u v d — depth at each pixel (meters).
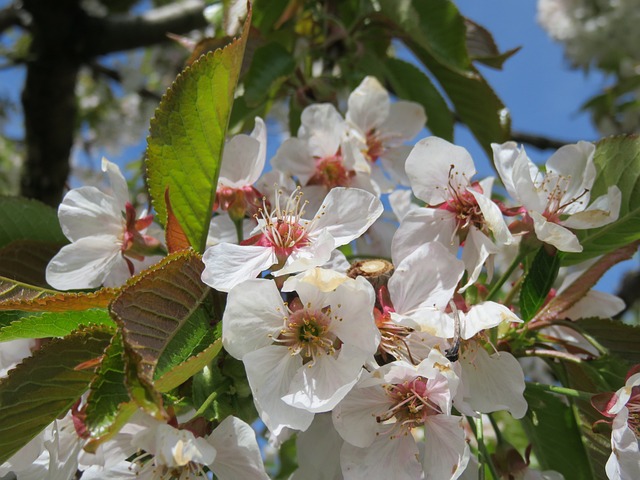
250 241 0.17
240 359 0.15
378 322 0.16
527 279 0.19
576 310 0.22
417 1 0.28
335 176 0.22
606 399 0.17
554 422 0.20
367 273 0.18
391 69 0.30
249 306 0.16
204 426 0.15
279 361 0.16
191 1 0.46
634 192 0.20
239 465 0.15
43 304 0.16
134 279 0.15
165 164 0.18
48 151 0.43
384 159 0.25
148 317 0.15
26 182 0.43
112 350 0.14
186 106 0.17
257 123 0.20
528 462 0.19
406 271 0.17
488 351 0.17
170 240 0.17
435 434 0.16
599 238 0.21
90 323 0.17
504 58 0.28
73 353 0.16
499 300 0.21
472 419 0.20
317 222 0.17
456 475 0.15
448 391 0.15
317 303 0.16
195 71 0.17
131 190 0.49
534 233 0.19
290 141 0.23
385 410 0.16
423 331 0.16
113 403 0.14
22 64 0.44
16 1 0.46
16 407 0.15
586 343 0.21
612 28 0.66
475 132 0.29
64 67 0.43
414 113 0.25
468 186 0.19
